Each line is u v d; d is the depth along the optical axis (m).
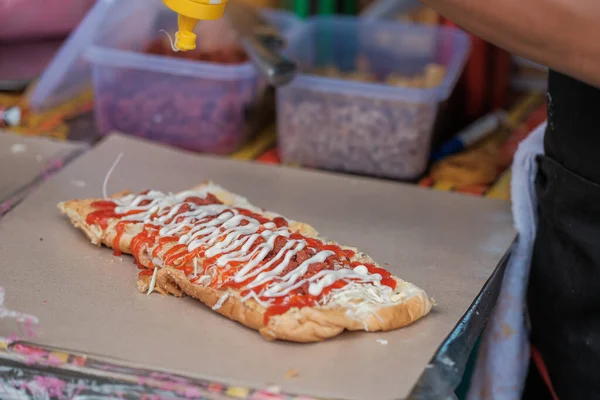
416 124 1.27
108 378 1.00
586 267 1.09
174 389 0.99
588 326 1.10
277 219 1.13
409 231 1.17
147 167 1.26
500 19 0.98
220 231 1.09
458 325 1.05
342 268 1.07
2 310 1.05
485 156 1.34
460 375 1.01
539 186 1.14
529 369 1.21
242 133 1.35
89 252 1.12
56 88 1.38
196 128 1.32
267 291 1.03
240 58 1.36
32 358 1.01
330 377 0.99
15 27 1.44
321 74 1.38
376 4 1.54
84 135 1.34
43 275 1.09
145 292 1.08
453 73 1.31
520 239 1.17
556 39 0.97
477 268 1.12
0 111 1.35
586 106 1.06
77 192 1.21
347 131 1.29
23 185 1.22
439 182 1.29
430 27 1.39
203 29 1.38
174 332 1.03
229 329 1.04
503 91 1.44
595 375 1.10
